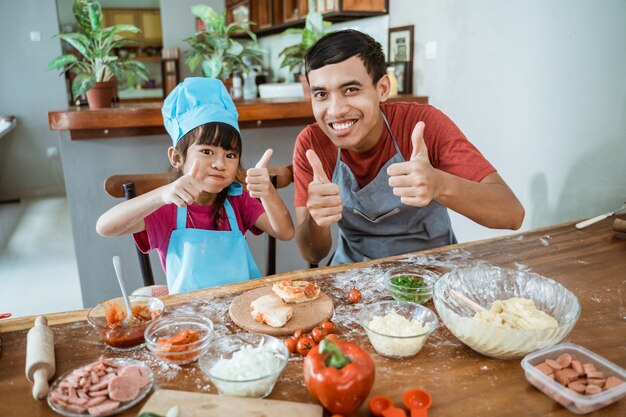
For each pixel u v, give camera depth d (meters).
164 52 5.15
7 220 4.34
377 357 0.87
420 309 0.95
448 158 1.43
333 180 1.55
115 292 2.42
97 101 2.27
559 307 0.92
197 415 0.69
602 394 0.71
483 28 2.22
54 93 4.94
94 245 2.34
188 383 0.80
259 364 0.77
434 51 2.56
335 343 0.75
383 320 0.91
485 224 1.29
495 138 2.26
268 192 1.28
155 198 1.25
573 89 1.83
